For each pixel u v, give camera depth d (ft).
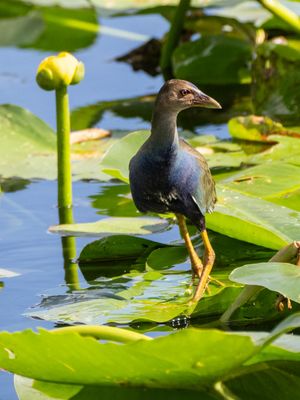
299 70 37.76
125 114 39.17
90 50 48.19
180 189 22.63
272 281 19.75
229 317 21.47
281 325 16.80
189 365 16.83
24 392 18.53
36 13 52.95
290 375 18.40
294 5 45.78
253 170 29.68
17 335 17.24
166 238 26.78
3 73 45.01
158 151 22.30
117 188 31.37
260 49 38.40
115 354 16.84
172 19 44.29
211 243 26.20
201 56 43.47
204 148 33.40
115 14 46.16
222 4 44.80
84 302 22.54
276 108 37.93
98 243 26.23
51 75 28.27
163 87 22.13
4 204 30.22
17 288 23.95
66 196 29.73
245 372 18.30
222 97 41.42
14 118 35.12
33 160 33.32
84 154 33.91
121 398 18.02
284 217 25.08
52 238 27.35
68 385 18.58
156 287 23.35
